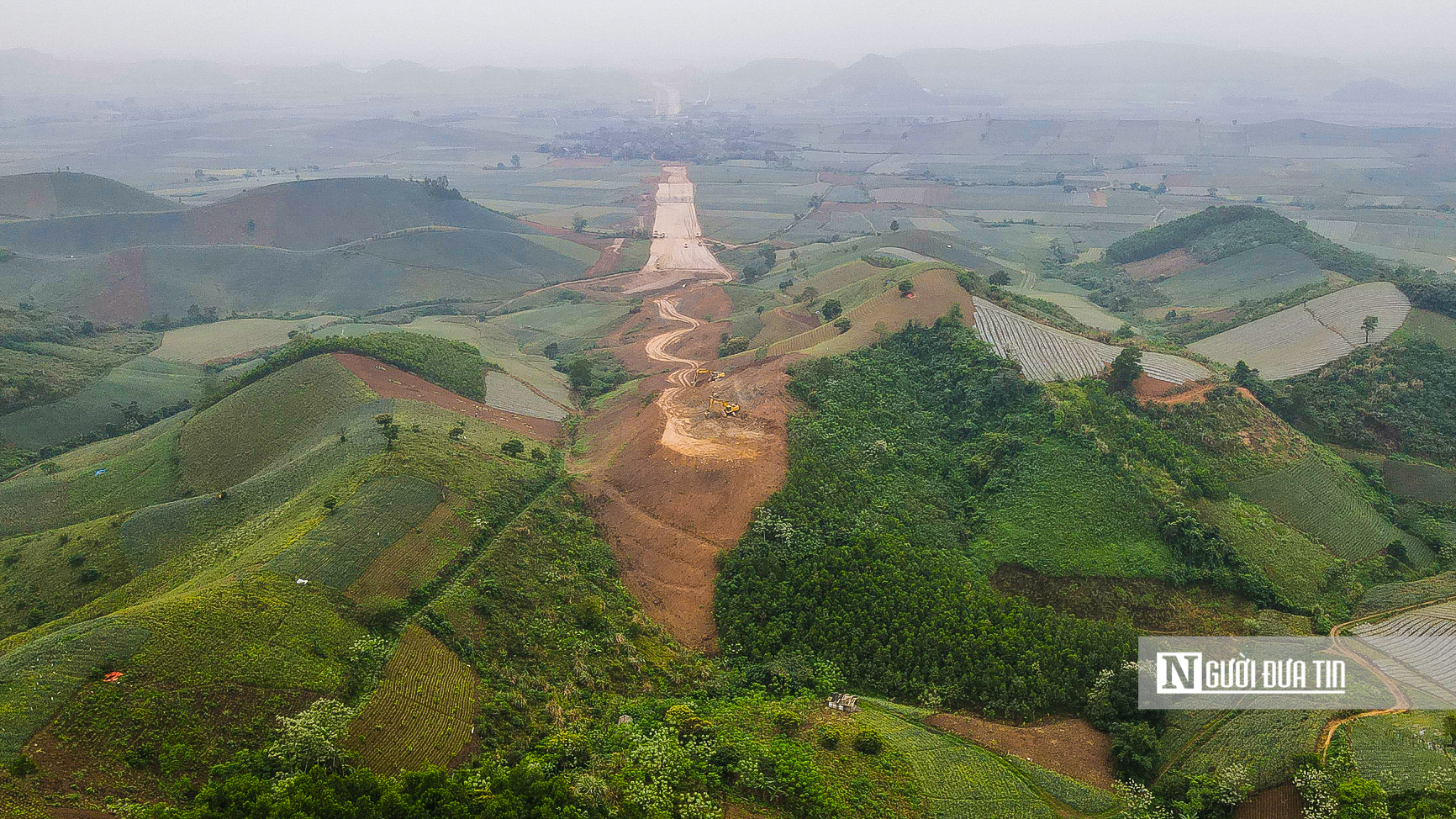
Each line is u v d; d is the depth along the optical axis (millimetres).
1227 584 90062
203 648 65125
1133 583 89750
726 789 63281
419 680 68875
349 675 67312
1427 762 65812
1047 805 66062
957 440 116000
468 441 109938
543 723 68688
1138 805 65625
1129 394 119250
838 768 66062
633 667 78188
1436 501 111688
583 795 57188
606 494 106125
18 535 110562
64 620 81438
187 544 94500
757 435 111375
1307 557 96125
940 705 77562
